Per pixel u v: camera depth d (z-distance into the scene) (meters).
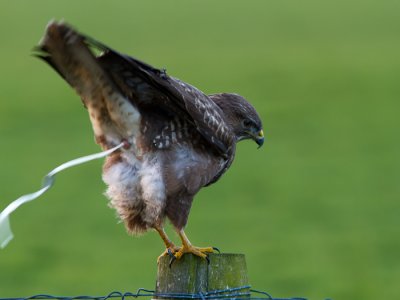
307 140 33.81
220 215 24.42
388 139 33.72
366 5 69.44
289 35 59.94
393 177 28.61
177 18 66.88
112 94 8.25
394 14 65.81
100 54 7.86
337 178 28.59
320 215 24.72
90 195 26.59
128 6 71.25
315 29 61.50
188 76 48.19
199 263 7.83
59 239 23.02
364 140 33.62
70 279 19.69
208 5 71.56
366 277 19.91
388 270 20.44
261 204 25.77
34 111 39.62
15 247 22.36
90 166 29.95
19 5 71.00
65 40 7.67
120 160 8.60
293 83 45.47
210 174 8.73
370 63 50.25
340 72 48.12
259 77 47.38
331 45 56.03
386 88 43.75
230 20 65.88
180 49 56.09
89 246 22.27
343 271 20.25
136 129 8.45
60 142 33.72
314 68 49.38
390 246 22.12
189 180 8.52
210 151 8.72
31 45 57.50
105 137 8.59
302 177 28.62
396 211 25.02
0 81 46.78
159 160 8.48
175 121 8.52
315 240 22.53
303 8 69.38
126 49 56.47
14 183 27.89
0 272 20.11
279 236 22.80
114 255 21.47
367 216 24.59
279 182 28.08
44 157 31.31
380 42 56.47
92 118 8.51
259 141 9.67
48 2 71.81
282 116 38.03
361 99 41.44
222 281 7.79
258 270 20.31
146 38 59.88
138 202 8.55
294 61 51.59
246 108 9.53
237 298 7.77
